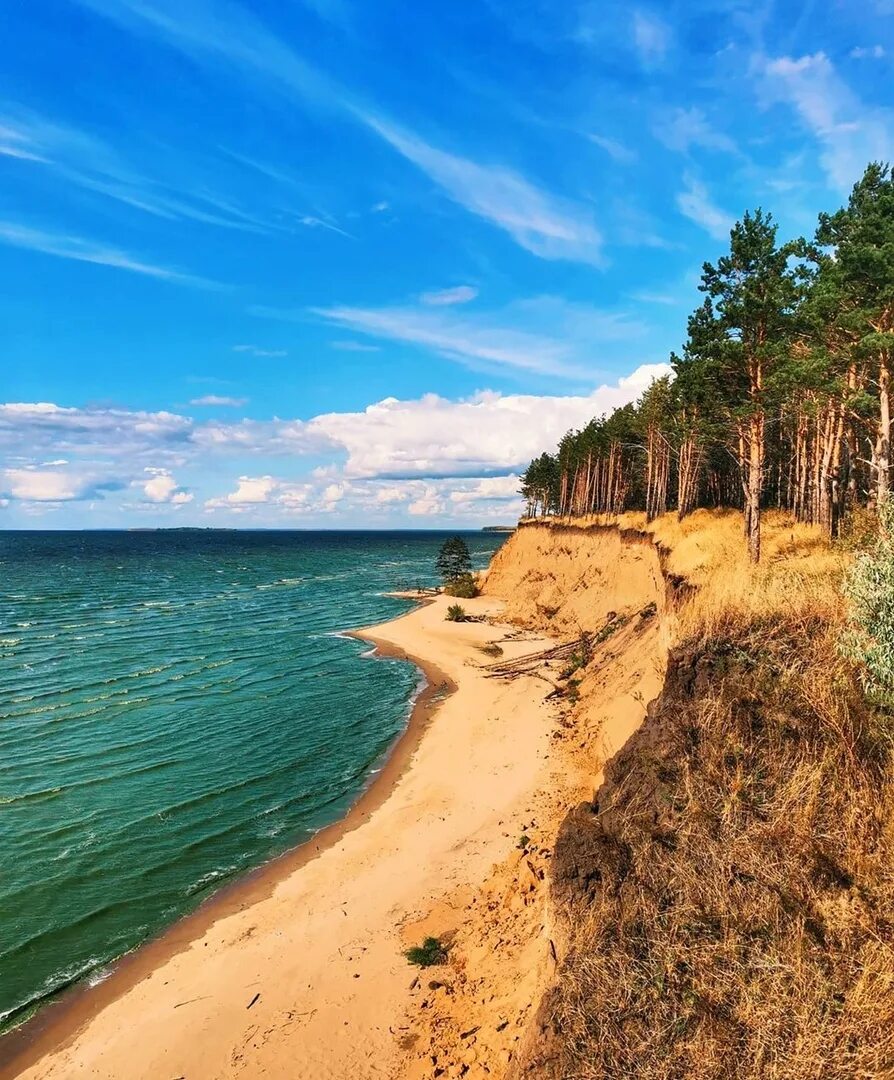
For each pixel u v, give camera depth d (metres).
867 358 24.36
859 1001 4.72
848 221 28.33
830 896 5.58
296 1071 9.73
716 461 62.22
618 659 26.06
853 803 6.16
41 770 22.94
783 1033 4.80
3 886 15.75
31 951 13.45
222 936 13.55
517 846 15.18
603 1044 5.33
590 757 18.92
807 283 28.97
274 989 11.69
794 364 25.16
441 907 13.57
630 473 77.31
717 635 8.91
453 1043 8.80
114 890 15.59
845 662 7.59
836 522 31.30
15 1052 10.84
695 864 6.37
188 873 16.34
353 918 13.62
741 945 5.49
